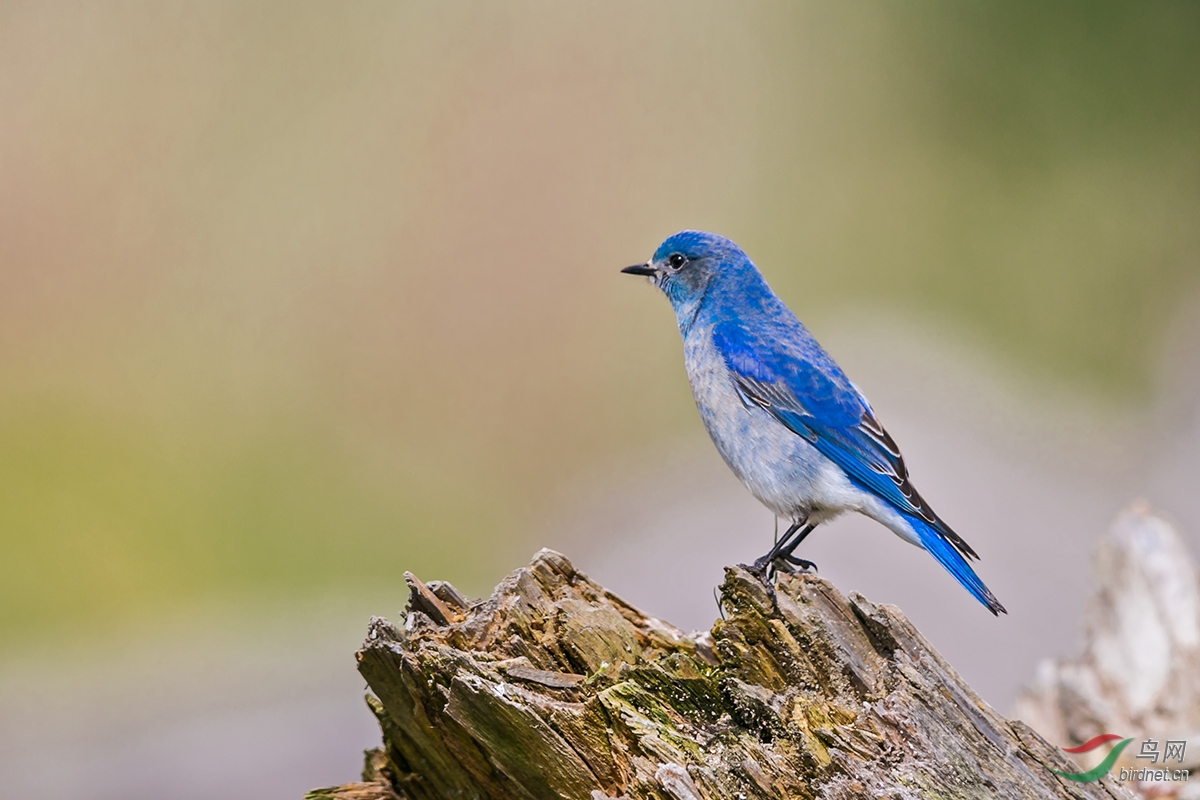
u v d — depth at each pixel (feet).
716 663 20.80
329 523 57.77
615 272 68.59
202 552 54.54
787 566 27.58
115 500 56.29
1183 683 27.22
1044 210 71.97
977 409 56.90
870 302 66.95
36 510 54.80
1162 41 79.36
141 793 38.70
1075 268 68.28
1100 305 66.23
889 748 18.78
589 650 20.52
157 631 49.42
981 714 19.71
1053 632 40.98
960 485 49.57
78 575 52.06
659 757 18.52
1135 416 58.95
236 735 40.68
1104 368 63.26
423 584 21.70
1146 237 69.82
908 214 71.72
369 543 56.49
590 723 19.24
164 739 40.88
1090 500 50.39
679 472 56.80
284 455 59.93
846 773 18.35
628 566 49.49
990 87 78.48
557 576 21.93
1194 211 70.49
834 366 28.19
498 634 20.76
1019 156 74.49
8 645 48.70
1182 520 49.78
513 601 21.04
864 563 42.88
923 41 81.00
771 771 18.39
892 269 69.00
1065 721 27.89
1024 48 80.18
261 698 42.78
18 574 51.96
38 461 56.85
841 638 20.24
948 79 78.89
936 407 56.70
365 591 52.80
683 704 19.51
